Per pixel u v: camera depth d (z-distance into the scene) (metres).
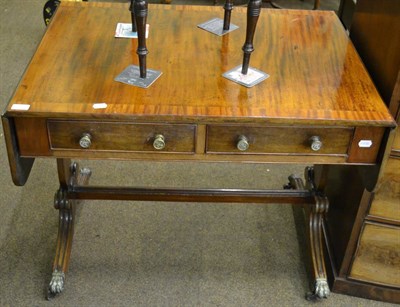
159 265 1.65
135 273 1.62
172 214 1.85
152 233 1.77
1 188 1.93
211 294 1.57
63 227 1.59
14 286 1.55
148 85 1.16
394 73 1.15
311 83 1.20
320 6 3.44
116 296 1.54
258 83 1.19
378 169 1.16
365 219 1.40
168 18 1.46
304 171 2.01
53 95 1.11
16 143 1.12
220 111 1.09
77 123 1.10
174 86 1.16
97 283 1.58
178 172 2.06
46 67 1.21
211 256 1.69
